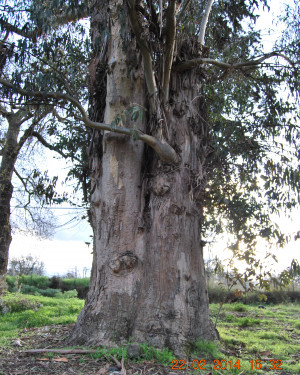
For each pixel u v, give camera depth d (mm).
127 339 5555
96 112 6809
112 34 6574
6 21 5906
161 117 6082
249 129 7586
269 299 15367
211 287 14352
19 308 10711
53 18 5973
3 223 14859
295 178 7391
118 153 6191
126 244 5941
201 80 7270
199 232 6355
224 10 8297
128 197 6102
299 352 6320
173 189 6113
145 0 6410
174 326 5629
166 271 5848
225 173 7754
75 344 5676
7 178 14820
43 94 6074
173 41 5855
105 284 5871
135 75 6379
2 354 5406
